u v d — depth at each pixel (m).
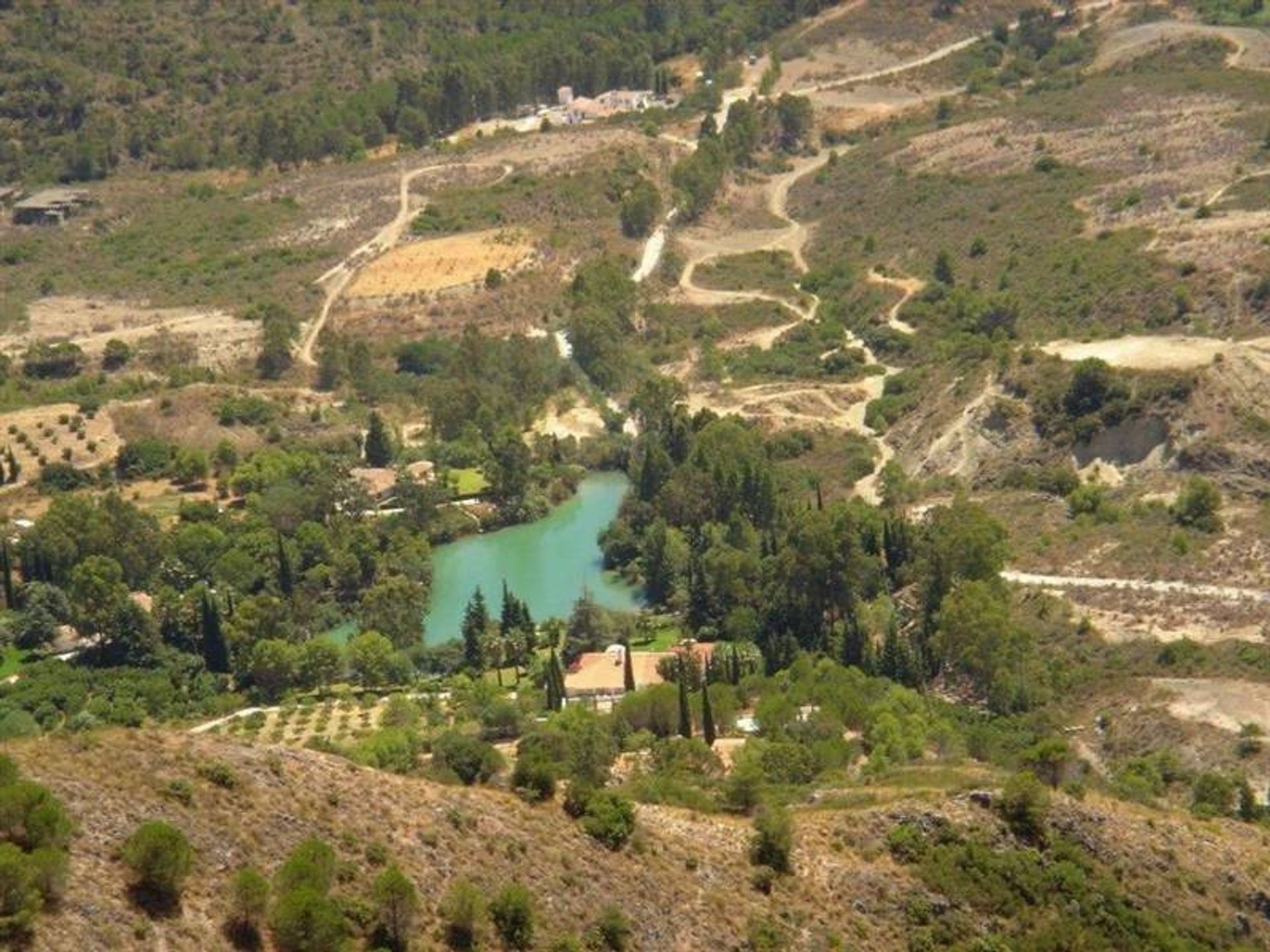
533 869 119.69
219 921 104.00
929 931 128.00
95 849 104.69
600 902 119.88
